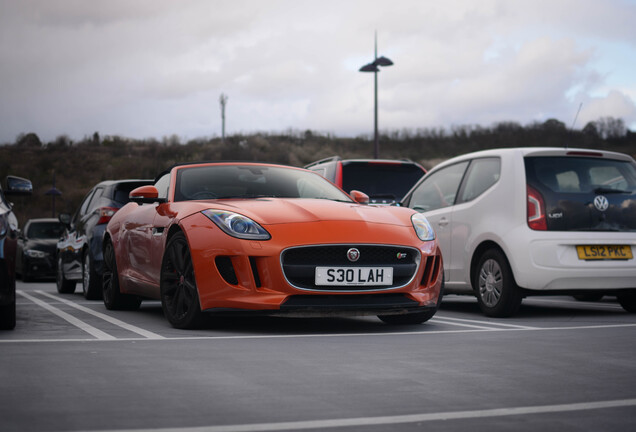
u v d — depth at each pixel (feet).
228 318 19.35
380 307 16.40
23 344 13.79
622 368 11.77
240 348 13.56
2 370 11.03
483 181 22.44
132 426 7.99
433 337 15.53
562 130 161.99
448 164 24.52
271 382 10.41
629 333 16.33
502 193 21.39
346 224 16.61
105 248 23.43
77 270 30.40
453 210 23.17
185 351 13.07
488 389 10.11
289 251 15.97
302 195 19.80
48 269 50.03
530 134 177.17
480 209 22.00
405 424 8.21
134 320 19.22
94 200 29.71
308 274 16.01
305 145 201.05
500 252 21.07
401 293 16.94
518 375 11.12
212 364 11.76
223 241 16.15
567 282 20.47
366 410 8.84
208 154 186.50
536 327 17.75
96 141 202.90
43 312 21.74
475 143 189.37
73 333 15.81
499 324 18.62
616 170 21.89
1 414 8.45
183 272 17.06
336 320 19.26
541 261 20.33
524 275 20.34
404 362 12.19
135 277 20.53
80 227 30.19
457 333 16.37
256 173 20.45
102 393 9.56
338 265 16.17
